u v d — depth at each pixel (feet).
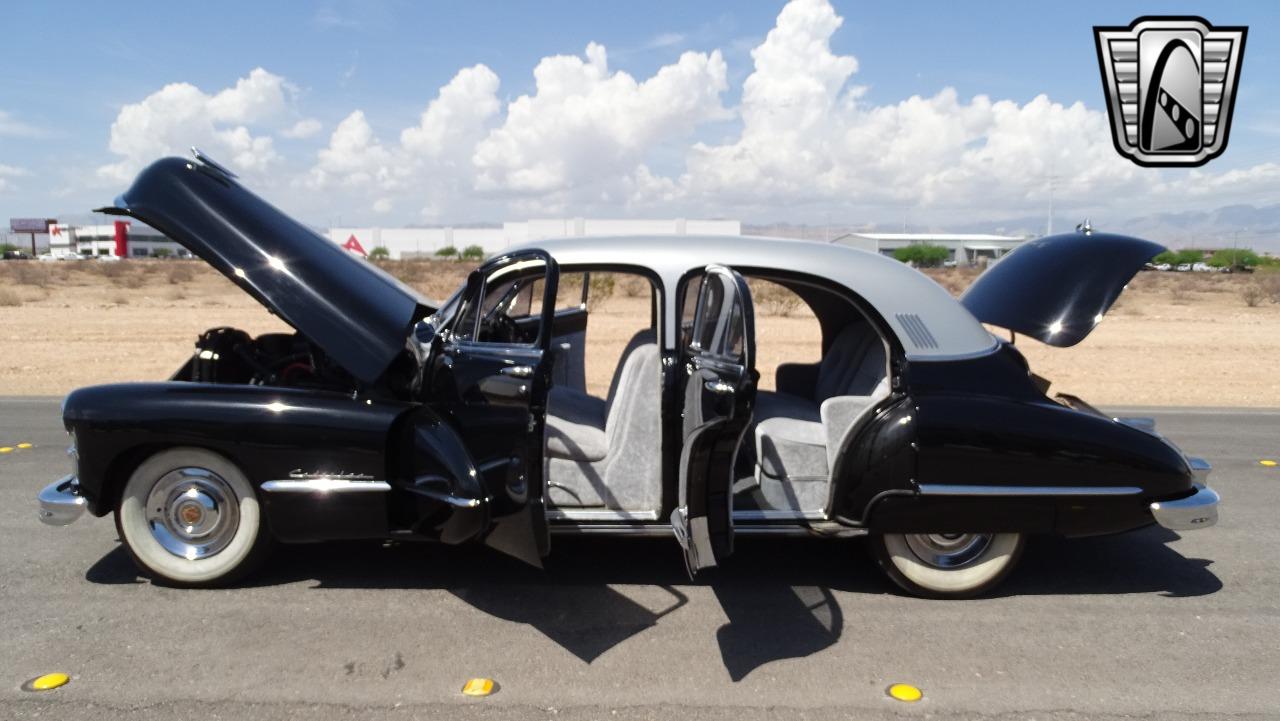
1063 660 12.34
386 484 13.70
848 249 14.83
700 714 10.70
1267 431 29.96
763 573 15.58
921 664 12.15
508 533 13.02
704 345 13.34
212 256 13.83
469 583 14.82
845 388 16.72
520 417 12.41
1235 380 42.65
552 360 12.66
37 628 12.79
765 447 14.56
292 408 13.70
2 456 23.58
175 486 14.07
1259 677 11.88
